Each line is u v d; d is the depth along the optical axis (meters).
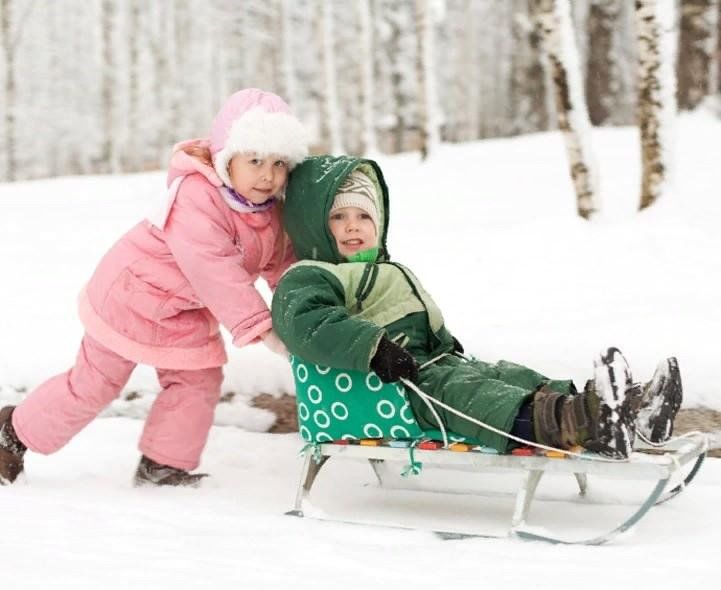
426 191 10.16
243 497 3.73
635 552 2.66
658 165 6.39
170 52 32.91
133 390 5.02
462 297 5.37
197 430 3.94
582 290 5.23
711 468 3.80
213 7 30.94
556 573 2.40
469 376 3.22
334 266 3.55
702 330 4.39
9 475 3.89
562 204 8.51
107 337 3.83
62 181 14.80
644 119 6.41
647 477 2.82
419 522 3.35
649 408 3.04
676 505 3.38
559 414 2.96
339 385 3.36
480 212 8.62
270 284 4.04
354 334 3.16
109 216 10.52
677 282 5.16
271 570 2.38
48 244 8.73
